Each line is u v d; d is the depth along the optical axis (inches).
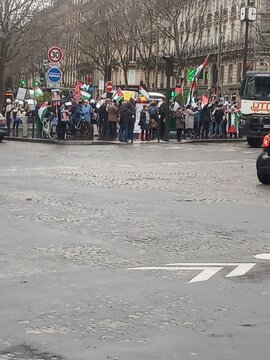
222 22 2800.2
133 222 377.7
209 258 291.1
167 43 2878.9
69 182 561.6
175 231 352.5
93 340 186.4
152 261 284.7
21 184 542.3
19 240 325.4
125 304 221.0
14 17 1861.5
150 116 1161.4
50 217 390.6
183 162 771.4
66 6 2516.0
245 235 343.0
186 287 242.7
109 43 2495.1
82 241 324.2
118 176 614.2
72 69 3388.3
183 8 2498.8
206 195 494.9
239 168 709.9
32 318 205.5
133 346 181.9
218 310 215.3
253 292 236.7
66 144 1068.5
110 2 2287.2
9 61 2069.4
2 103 1882.4
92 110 1184.2
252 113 1074.7
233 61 2704.2
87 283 247.4
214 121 1253.7
